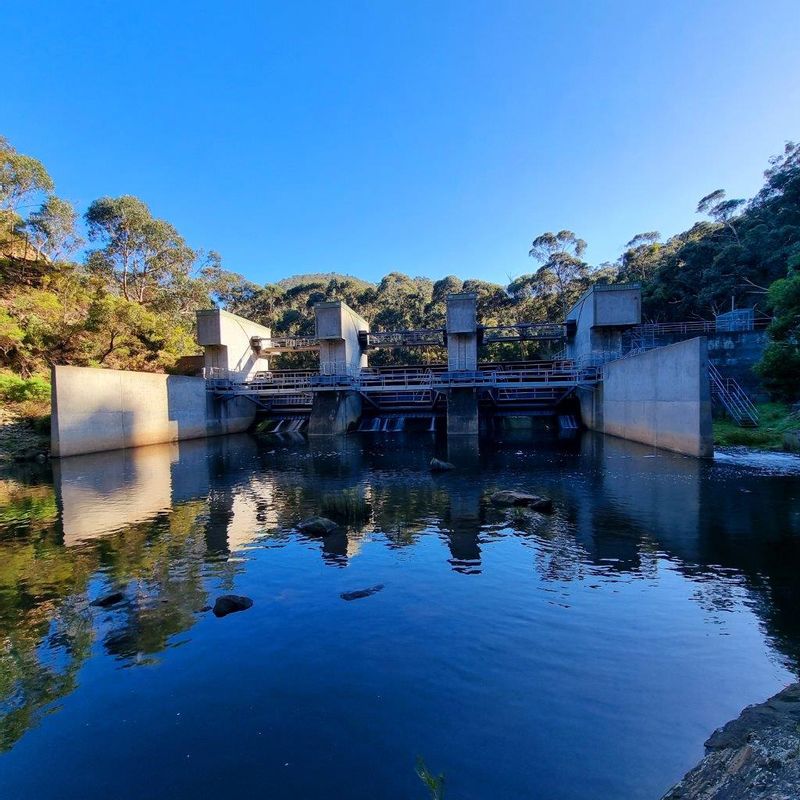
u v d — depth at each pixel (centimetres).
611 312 3384
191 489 1684
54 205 4253
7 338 2964
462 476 1830
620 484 1584
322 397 3719
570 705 493
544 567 880
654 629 646
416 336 6438
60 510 1397
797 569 849
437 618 690
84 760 435
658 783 387
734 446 2223
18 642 652
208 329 3862
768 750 360
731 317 3447
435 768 412
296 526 1193
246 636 653
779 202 4738
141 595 800
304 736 459
